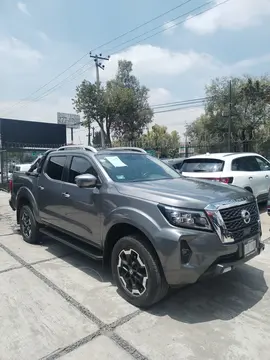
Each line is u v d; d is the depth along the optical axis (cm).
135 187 357
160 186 365
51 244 570
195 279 294
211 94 3447
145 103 4078
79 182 376
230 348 266
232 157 762
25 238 585
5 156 1585
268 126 3219
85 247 429
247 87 3219
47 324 304
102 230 375
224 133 3406
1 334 289
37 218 534
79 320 311
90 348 268
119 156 451
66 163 469
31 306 339
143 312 325
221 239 300
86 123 3478
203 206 303
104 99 3494
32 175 556
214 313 323
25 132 3466
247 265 450
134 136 4006
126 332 290
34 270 443
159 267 312
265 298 354
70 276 420
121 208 345
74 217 428
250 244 332
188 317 315
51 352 263
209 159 770
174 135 4809
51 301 350
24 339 281
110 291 373
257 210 363
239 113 3291
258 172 814
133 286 337
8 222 773
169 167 487
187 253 293
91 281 402
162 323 305
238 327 297
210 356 256
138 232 340
